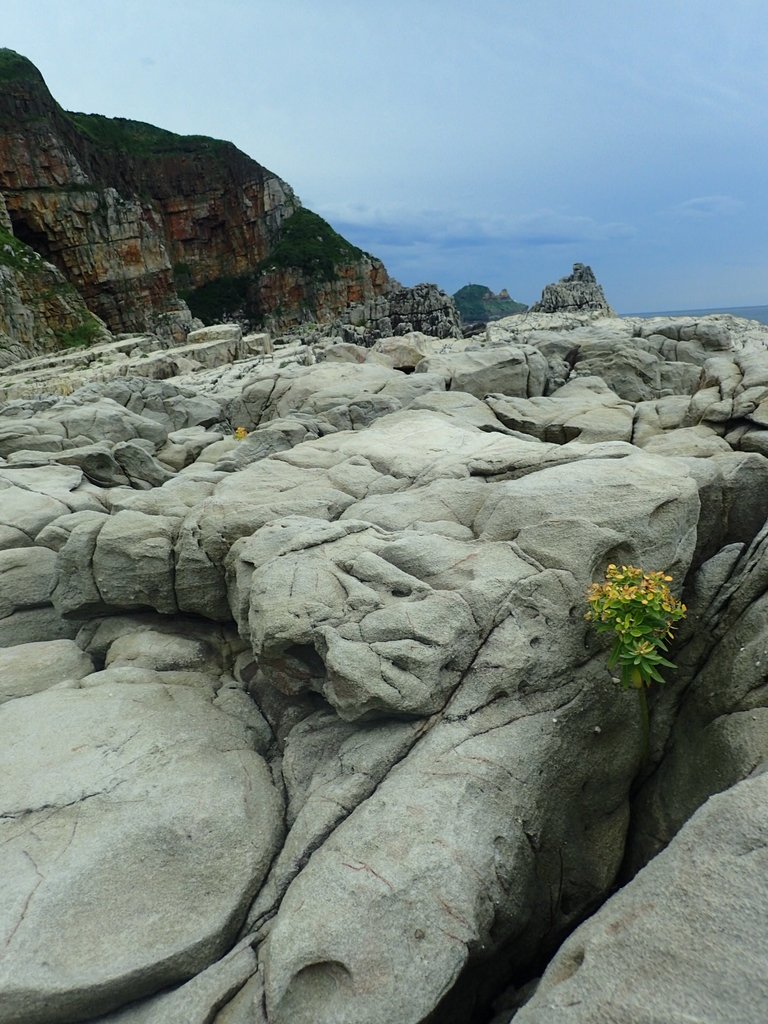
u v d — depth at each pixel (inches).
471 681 366.6
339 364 1402.6
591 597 366.9
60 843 321.4
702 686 396.5
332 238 5315.0
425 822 303.1
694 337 1551.4
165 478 1019.9
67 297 3390.7
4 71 3843.5
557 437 968.9
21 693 481.4
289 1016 259.1
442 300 3496.6
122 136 4997.5
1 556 629.6
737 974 190.2
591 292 3326.8
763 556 404.8
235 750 394.6
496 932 297.7
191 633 542.3
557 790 355.9
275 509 548.7
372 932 267.7
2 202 3595.0
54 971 278.4
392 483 608.4
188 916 302.0
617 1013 195.5
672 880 223.9
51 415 1197.7
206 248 5196.9
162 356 2363.4
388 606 393.7
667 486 435.2
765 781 241.4
